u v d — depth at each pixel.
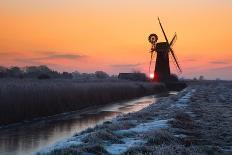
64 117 47.59
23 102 43.69
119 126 27.83
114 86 84.25
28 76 134.12
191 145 20.88
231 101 64.50
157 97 97.25
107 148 19.53
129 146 19.89
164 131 23.75
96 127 29.42
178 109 45.22
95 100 68.06
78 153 17.66
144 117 36.31
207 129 28.33
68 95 56.06
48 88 51.41
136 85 103.62
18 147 26.39
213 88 138.00
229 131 27.16
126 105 69.19
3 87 43.59
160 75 134.25
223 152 19.28
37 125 39.38
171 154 17.17
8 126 38.59
